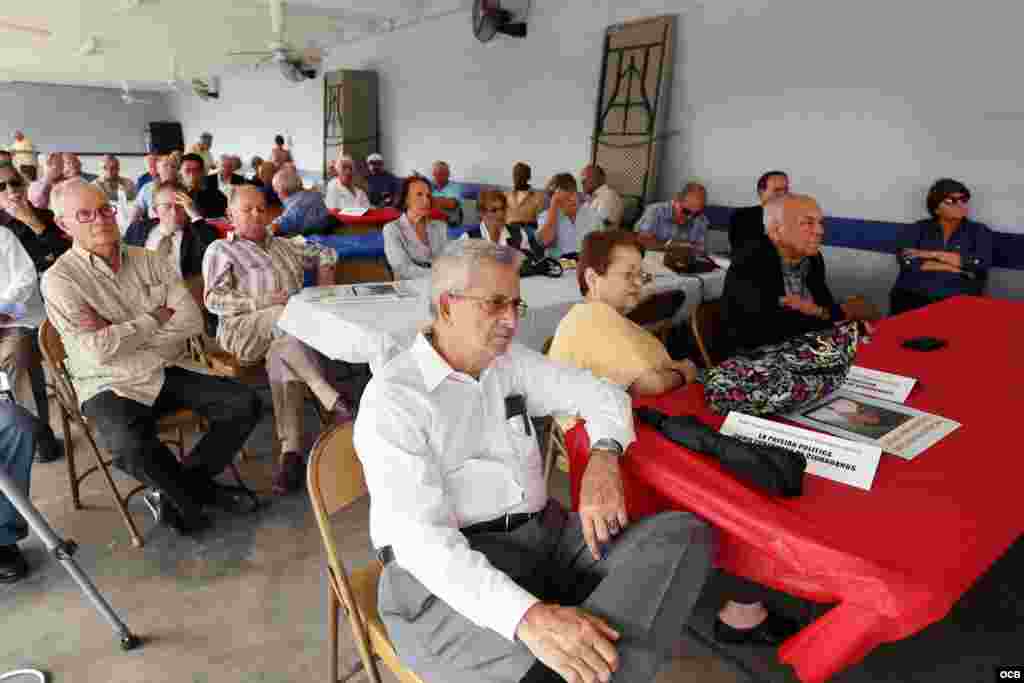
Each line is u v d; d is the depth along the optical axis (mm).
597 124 5777
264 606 1770
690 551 1007
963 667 1587
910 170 3982
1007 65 3508
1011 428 1342
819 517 992
